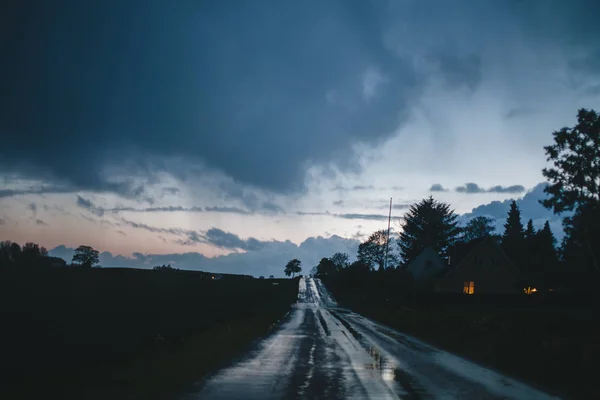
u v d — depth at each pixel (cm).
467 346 2262
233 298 3888
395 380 1405
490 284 6656
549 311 4178
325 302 8344
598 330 2589
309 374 1463
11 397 988
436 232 11669
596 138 3909
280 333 2828
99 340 1430
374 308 5872
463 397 1186
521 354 1809
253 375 1403
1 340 1088
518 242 9275
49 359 1205
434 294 5628
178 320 2228
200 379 1311
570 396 1202
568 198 3975
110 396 1036
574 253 4472
